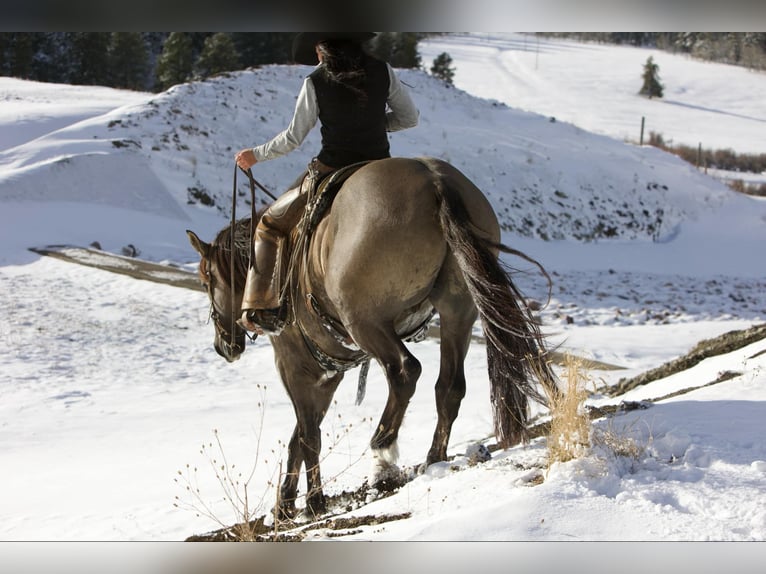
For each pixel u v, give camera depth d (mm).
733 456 4711
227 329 6492
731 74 95438
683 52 109688
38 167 24031
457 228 4730
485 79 90188
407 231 4844
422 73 42875
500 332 4723
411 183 4914
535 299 20484
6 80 46250
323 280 5281
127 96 43375
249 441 9188
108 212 23219
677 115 76625
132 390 11914
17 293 16359
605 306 20219
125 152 26359
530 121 40812
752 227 34562
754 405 6066
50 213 22141
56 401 11289
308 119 5551
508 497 4285
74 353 13539
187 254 21109
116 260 19156
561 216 32250
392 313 5012
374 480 5445
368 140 5570
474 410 9961
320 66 5539
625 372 11984
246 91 33625
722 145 63625
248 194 27719
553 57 103500
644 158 39125
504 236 30000
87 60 61531
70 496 7289
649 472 4523
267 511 6141
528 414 5199
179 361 13453
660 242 32812
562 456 4613
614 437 4824
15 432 9875
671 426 5418
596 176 35219
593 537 3822
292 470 5926
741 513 3949
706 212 35656
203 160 28562
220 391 11938
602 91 85688
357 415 10164
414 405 10562
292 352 5785
